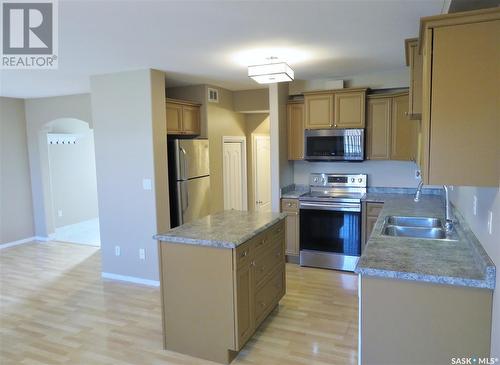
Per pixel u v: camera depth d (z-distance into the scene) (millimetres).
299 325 3357
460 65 1864
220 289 2760
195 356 2904
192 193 4953
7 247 6250
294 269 4863
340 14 2557
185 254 2859
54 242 6559
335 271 4770
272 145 5020
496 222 1822
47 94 5977
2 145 6203
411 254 2312
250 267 2955
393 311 2051
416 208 3879
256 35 2996
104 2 2242
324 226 4812
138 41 3088
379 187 5180
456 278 1902
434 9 2475
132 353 2975
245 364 2785
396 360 2070
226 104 5895
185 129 5094
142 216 4434
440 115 1910
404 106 4590
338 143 4945
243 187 6477
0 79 4594
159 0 2223
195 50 3426
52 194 7414
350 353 2906
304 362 2797
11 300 4070
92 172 8398
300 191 5465
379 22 2738
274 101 4965
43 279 4719
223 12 2459
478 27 1826
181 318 2928
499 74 1814
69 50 3320
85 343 3145
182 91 5500
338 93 4875
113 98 4422
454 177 1909
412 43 2863
